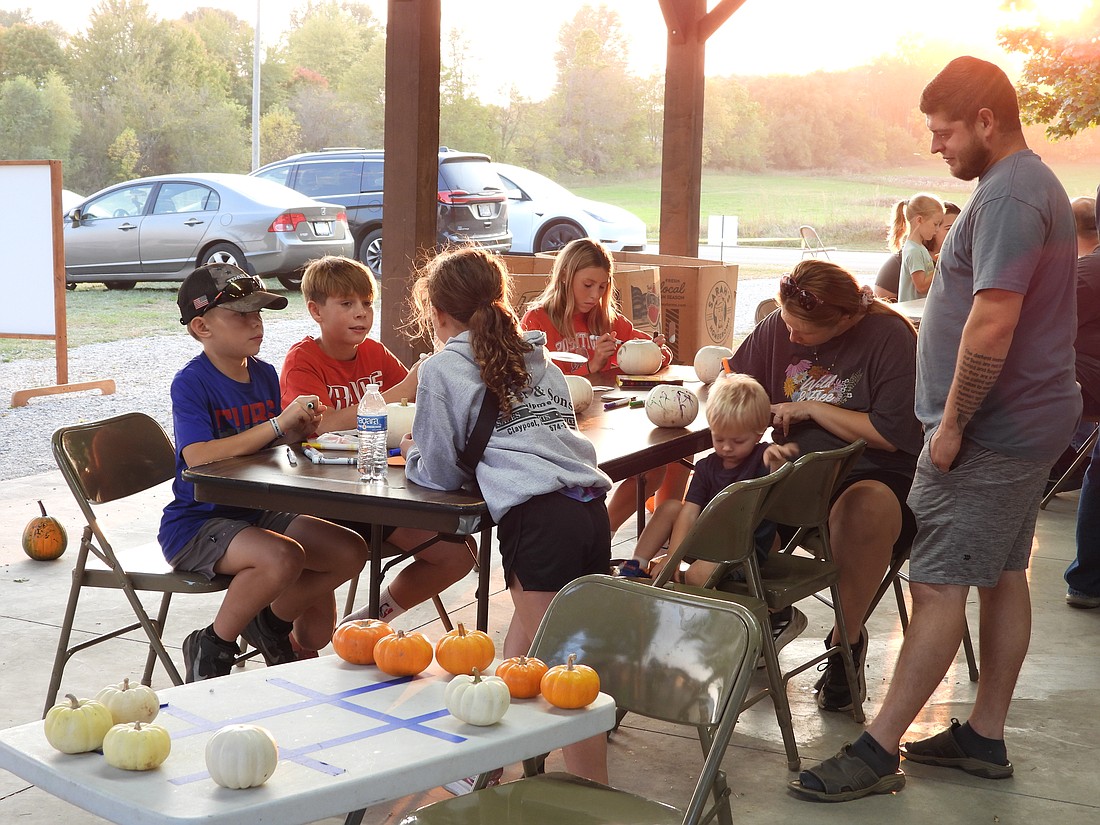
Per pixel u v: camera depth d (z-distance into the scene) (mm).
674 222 8078
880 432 3627
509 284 3010
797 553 5289
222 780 1527
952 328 3039
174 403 3270
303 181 15844
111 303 14398
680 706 2068
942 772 3291
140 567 3318
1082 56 16906
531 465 2789
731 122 45062
